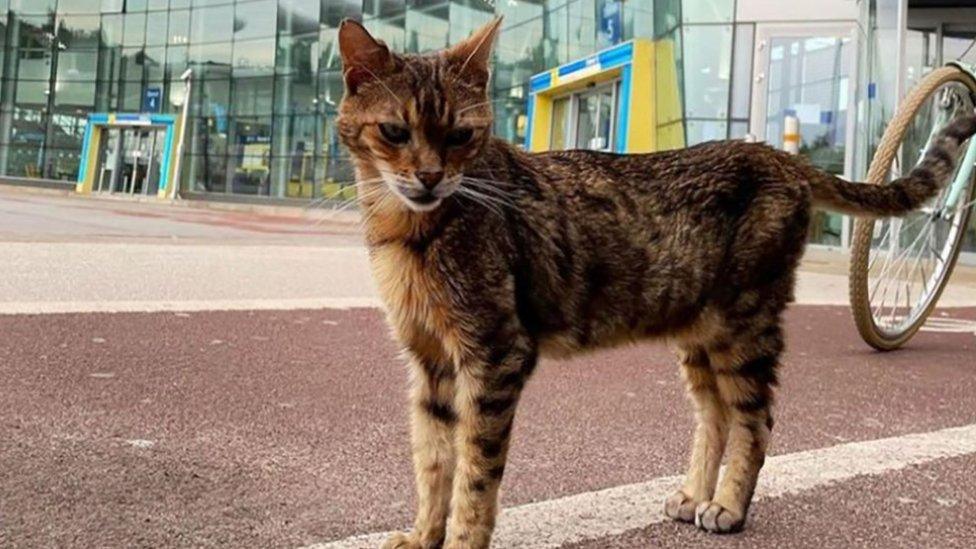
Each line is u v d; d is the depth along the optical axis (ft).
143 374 3.12
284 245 9.40
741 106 11.25
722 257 2.21
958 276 8.56
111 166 28.22
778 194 2.27
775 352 2.26
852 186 2.53
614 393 3.28
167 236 9.79
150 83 28.04
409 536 1.92
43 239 7.68
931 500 2.26
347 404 2.92
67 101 30.01
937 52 9.72
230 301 4.76
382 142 2.02
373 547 1.86
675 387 3.40
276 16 25.13
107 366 3.19
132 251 7.13
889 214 2.59
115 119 27.71
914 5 9.70
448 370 2.04
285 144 24.98
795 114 11.04
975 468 2.52
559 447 2.60
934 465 2.54
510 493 2.23
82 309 4.15
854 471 2.47
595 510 2.13
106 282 5.17
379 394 3.06
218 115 26.32
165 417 2.66
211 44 26.45
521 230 1.99
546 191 2.09
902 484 2.37
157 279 5.49
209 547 1.80
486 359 1.91
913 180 2.66
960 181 4.34
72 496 2.02
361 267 7.16
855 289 4.09
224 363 3.37
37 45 30.19
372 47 2.10
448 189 1.91
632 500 2.21
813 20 10.89
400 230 1.97
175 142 26.45
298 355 3.60
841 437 2.83
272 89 25.25
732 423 2.23
